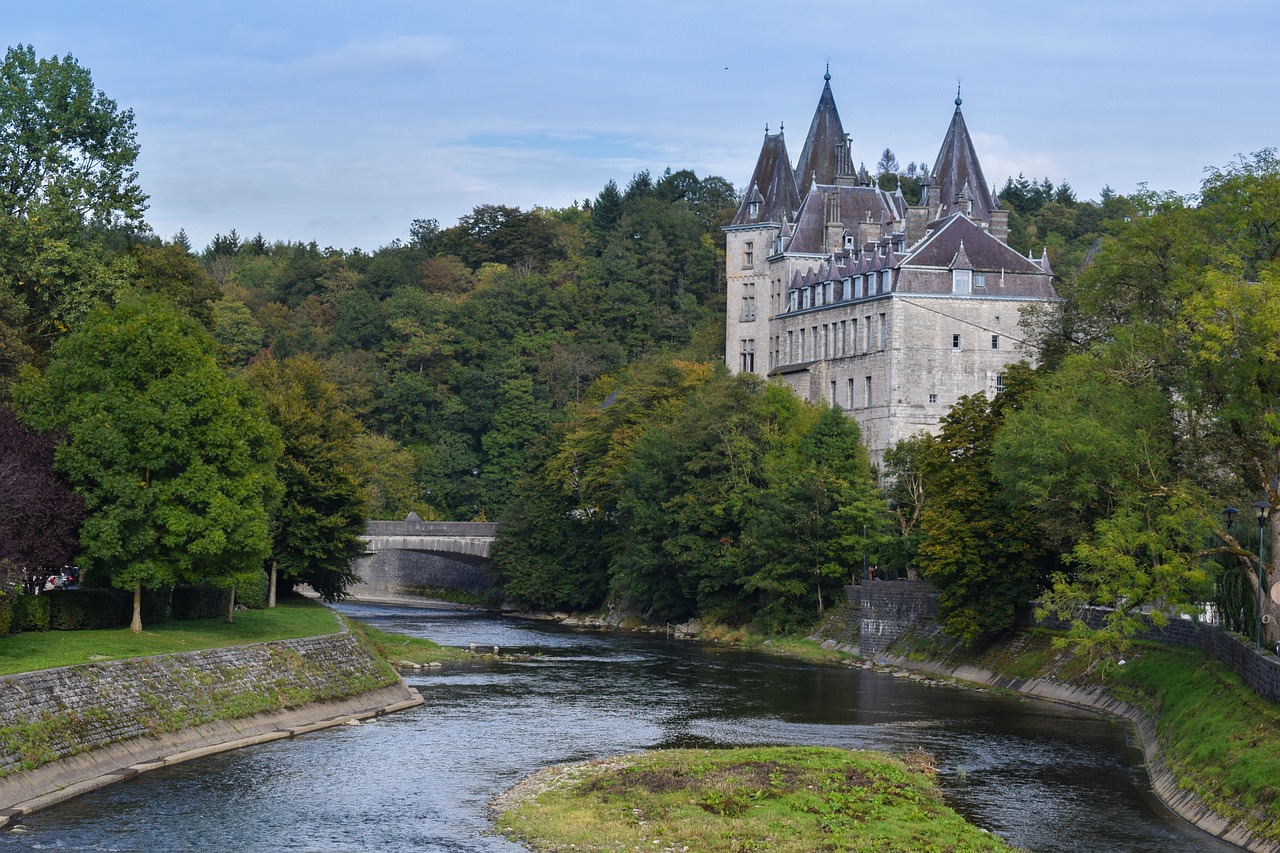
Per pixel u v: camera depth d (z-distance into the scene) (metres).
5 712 51.75
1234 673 63.66
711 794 52.34
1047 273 155.12
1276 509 64.94
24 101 93.69
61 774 52.62
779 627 119.56
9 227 89.19
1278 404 66.44
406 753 62.69
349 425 110.75
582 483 151.00
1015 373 96.31
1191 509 68.38
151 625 76.06
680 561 128.38
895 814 50.12
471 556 161.62
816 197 182.25
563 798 53.06
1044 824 50.72
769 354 185.12
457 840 47.72
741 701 81.06
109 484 70.25
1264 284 64.06
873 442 155.12
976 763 61.78
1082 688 80.81
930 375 152.75
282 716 68.25
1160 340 72.31
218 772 57.38
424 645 108.00
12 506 64.00
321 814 51.06
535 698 81.69
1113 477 72.31
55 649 61.81
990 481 92.69
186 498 72.12
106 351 73.31
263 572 95.88
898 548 112.25
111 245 138.38
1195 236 72.56
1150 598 69.69
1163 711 67.69
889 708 78.56
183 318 80.69
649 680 91.25
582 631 133.75
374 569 184.62
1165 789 55.44
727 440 131.75
